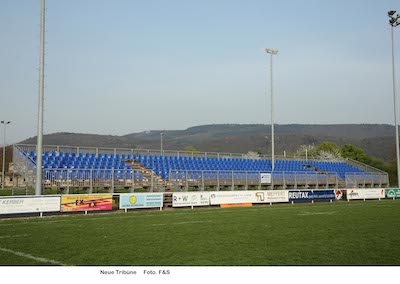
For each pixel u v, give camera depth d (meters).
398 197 45.69
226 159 50.12
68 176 29.69
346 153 103.00
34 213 25.12
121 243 14.77
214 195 32.78
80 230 18.25
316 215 25.78
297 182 45.72
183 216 24.83
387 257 12.58
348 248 13.97
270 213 27.09
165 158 44.78
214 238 16.05
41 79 25.61
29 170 31.94
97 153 40.06
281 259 12.27
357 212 28.05
